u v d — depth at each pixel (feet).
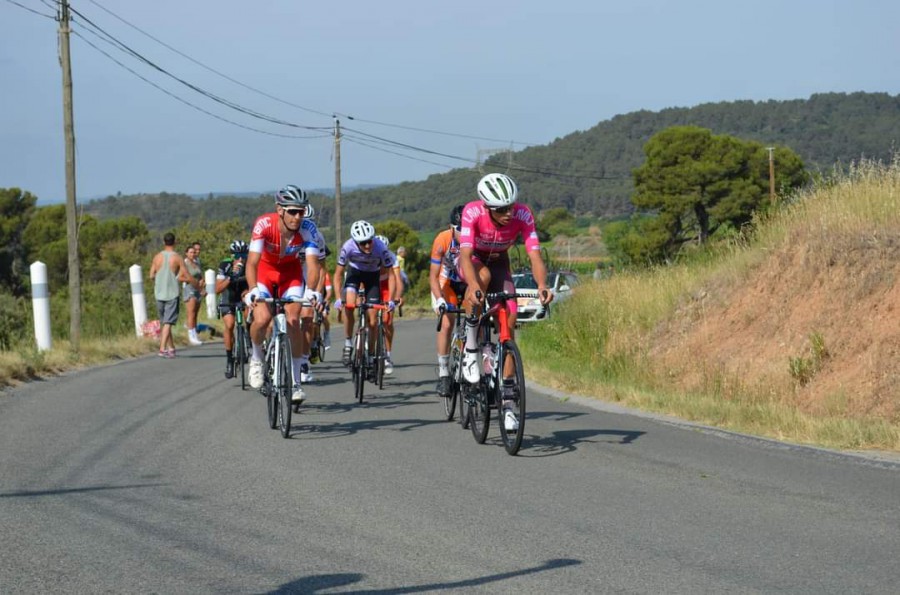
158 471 23.17
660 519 18.30
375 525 18.03
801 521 18.01
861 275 38.06
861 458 24.40
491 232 26.27
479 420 27.27
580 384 41.37
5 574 15.10
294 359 28.96
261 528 17.85
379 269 38.55
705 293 47.73
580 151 519.60
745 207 176.55
